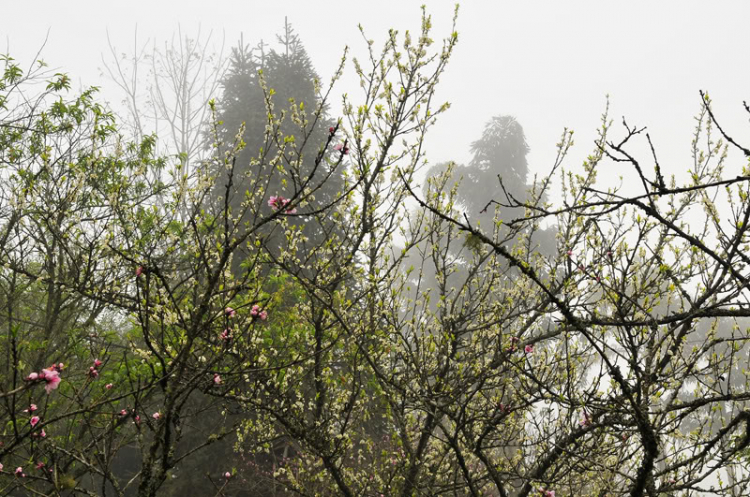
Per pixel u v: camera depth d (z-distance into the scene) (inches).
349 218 237.0
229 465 420.2
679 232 89.1
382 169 236.1
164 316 171.2
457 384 222.2
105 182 282.7
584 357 226.2
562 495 236.2
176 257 239.6
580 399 182.2
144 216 241.6
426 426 240.5
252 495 418.3
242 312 189.2
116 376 261.6
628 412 147.1
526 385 199.9
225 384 192.1
